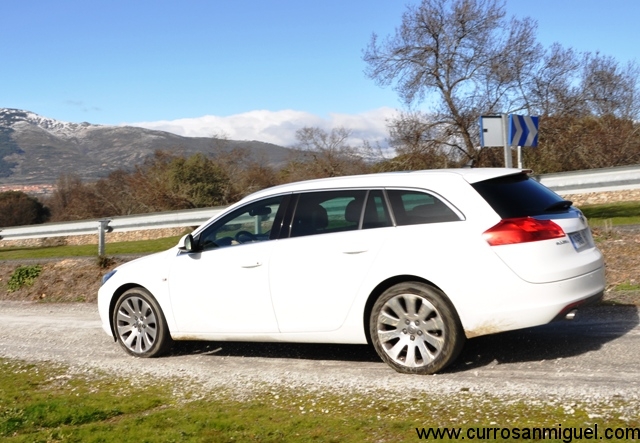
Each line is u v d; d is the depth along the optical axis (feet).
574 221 21.01
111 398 21.22
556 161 72.23
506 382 19.08
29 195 194.29
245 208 24.32
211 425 17.58
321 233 22.47
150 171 115.24
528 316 19.51
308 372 22.25
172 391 21.53
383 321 21.02
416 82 67.10
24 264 51.60
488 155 67.82
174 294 25.16
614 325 24.49
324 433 16.38
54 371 25.29
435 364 20.27
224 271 24.00
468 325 19.94
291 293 22.54
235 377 22.52
